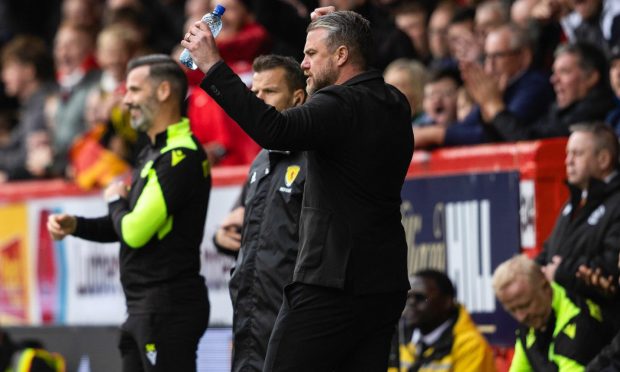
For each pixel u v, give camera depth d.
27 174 39.56
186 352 21.70
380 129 17.25
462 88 29.62
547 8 31.30
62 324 33.81
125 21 38.28
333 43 17.56
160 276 21.67
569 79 27.00
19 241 35.31
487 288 25.73
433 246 26.77
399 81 29.69
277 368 17.25
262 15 27.97
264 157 20.42
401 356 25.25
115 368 31.06
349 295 17.22
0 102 45.97
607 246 22.84
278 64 20.59
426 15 35.66
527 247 25.23
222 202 29.56
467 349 24.56
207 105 31.02
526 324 22.50
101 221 22.61
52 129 40.22
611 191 23.19
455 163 26.39
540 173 25.22
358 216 17.25
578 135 23.55
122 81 36.53
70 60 40.94
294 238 19.27
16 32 48.44
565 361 21.95
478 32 31.52
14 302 35.44
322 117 16.80
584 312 22.17
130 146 33.41
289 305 17.45
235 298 19.97
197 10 36.34
